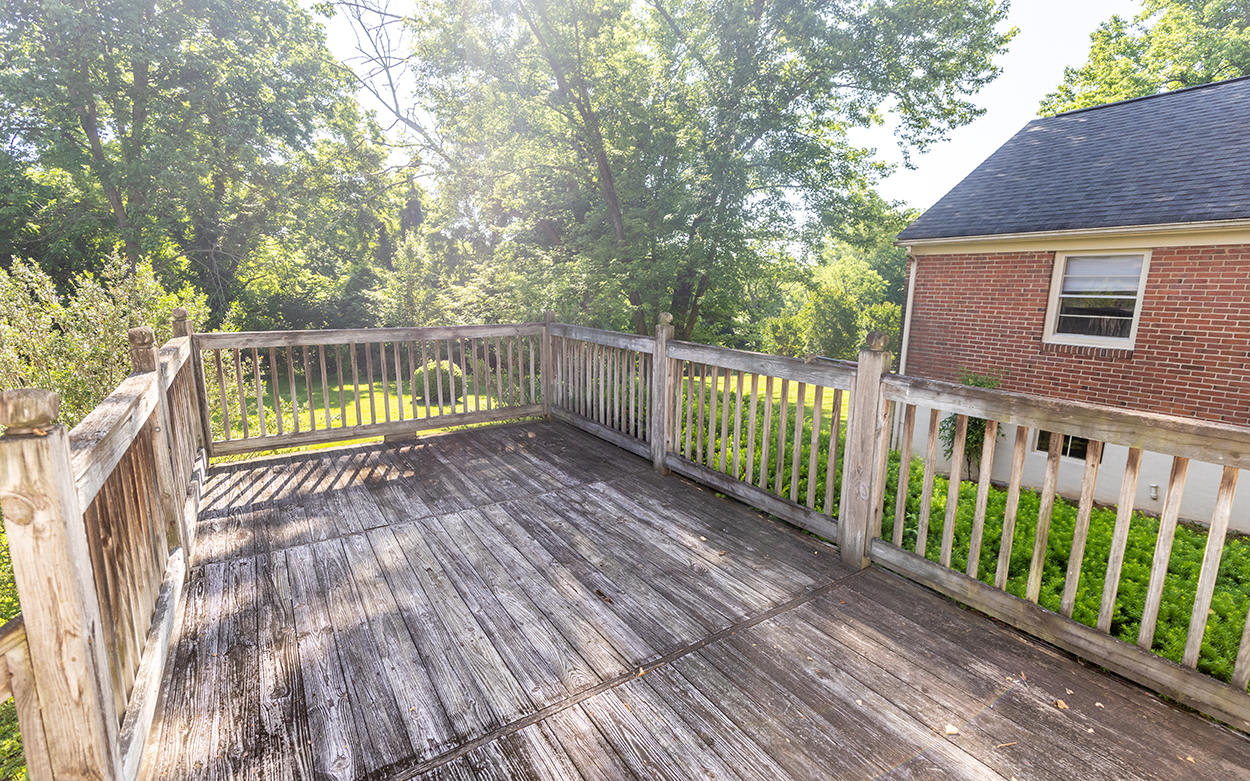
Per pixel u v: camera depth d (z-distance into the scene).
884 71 10.33
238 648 2.21
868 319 20.42
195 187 14.23
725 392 3.75
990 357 7.79
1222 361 6.03
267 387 14.87
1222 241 5.90
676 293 12.73
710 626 2.40
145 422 2.22
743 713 1.90
